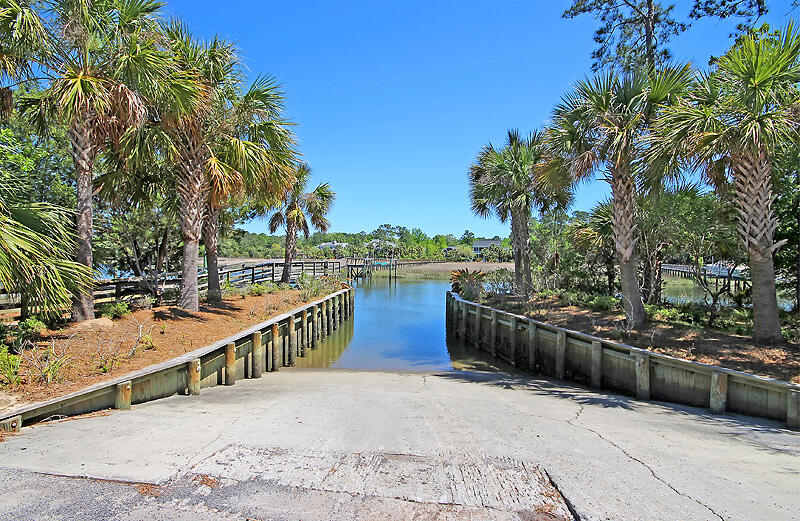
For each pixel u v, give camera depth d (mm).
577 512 2432
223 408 4898
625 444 3783
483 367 10117
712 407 5414
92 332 6645
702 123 6117
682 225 8703
